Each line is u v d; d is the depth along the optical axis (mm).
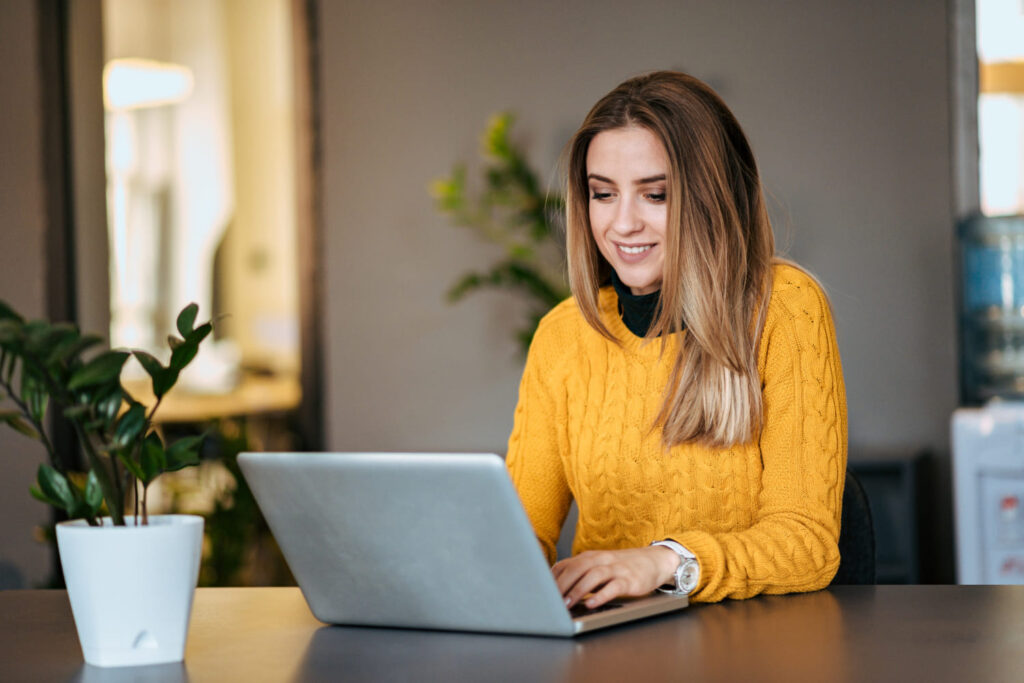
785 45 3883
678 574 1263
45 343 976
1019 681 923
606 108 1580
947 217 3775
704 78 3947
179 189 4328
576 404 1715
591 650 1063
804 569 1348
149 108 4312
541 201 3916
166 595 1045
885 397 3818
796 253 3883
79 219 4215
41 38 4141
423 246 4168
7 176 4148
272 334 4309
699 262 1521
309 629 1202
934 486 3785
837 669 970
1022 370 3594
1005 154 3771
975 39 3756
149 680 994
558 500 1768
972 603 1238
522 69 4098
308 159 4258
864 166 3834
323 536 1162
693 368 1552
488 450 4125
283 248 4301
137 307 4301
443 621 1161
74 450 4121
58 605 1353
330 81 4234
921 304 3793
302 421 4281
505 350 4117
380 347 4203
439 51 4152
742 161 1589
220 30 4301
